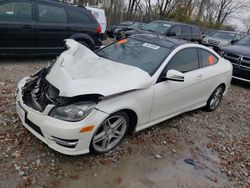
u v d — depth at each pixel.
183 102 4.48
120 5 28.00
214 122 5.16
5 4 6.25
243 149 4.33
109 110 3.11
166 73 3.87
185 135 4.38
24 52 6.81
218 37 15.58
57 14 7.16
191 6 38.28
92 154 3.38
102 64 3.79
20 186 2.74
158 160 3.56
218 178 3.46
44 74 3.69
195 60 4.69
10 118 3.93
